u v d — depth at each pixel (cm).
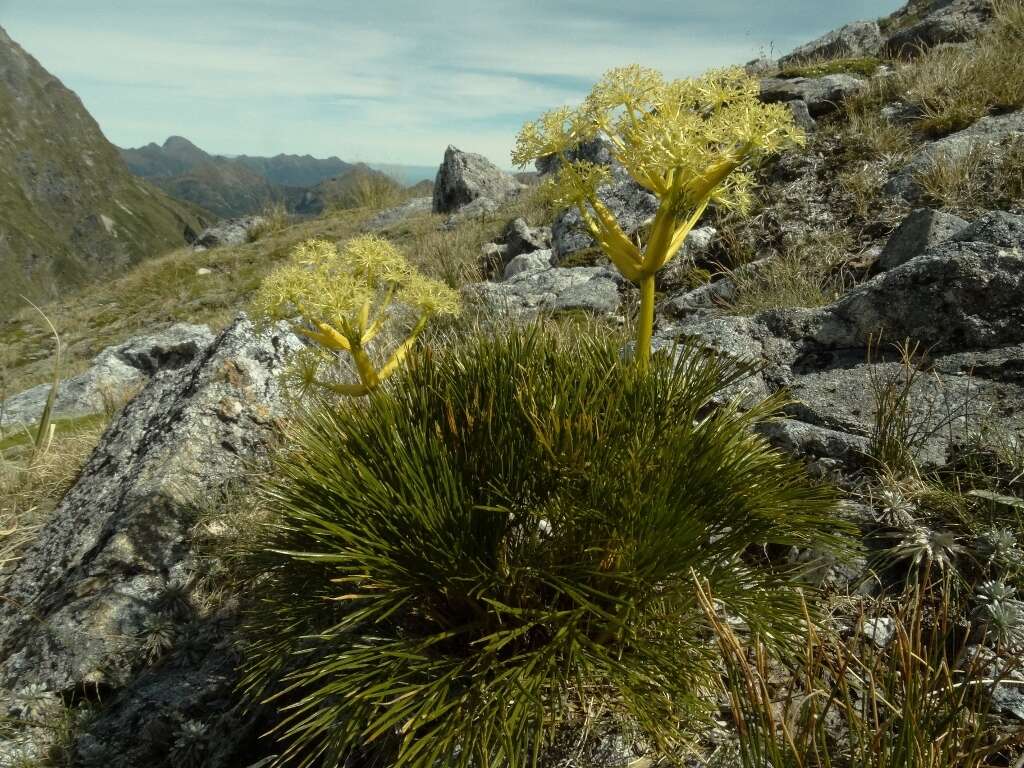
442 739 159
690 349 247
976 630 202
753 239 550
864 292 336
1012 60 645
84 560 320
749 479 205
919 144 588
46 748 248
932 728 149
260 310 222
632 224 688
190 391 392
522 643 193
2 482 499
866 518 249
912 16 1195
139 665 275
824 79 777
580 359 240
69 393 822
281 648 198
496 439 204
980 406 282
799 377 333
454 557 181
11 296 15075
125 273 1848
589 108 212
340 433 223
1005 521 235
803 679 190
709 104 204
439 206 1802
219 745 232
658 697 172
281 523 233
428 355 240
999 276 305
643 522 182
